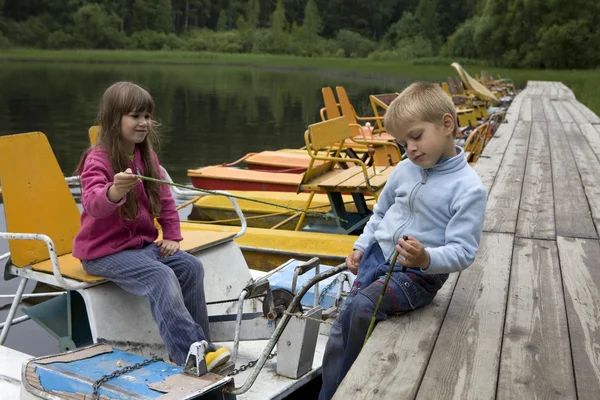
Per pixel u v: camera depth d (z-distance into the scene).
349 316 2.72
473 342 2.54
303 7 121.75
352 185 5.65
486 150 8.12
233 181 7.86
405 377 2.28
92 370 2.61
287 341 3.20
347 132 6.43
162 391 2.44
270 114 19.20
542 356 2.46
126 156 3.26
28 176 3.67
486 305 2.91
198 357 2.59
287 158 8.77
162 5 102.12
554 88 25.17
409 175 2.79
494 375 2.31
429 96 2.63
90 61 70.44
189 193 4.06
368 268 2.85
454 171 2.69
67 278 3.34
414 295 2.72
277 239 5.54
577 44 62.50
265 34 104.62
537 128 10.84
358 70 61.41
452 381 2.26
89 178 3.13
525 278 3.30
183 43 100.62
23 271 3.54
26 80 33.75
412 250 2.46
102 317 3.27
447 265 2.53
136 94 3.21
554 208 4.94
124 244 3.26
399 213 2.79
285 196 7.15
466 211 2.60
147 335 3.42
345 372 2.72
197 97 25.36
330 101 9.08
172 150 12.33
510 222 4.46
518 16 65.56
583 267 3.50
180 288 3.15
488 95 14.73
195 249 3.80
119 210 3.22
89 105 20.14
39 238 3.20
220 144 13.20
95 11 93.50
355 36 104.69
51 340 4.38
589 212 4.83
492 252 3.74
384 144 7.62
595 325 2.74
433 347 2.50
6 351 3.35
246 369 3.14
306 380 3.26
